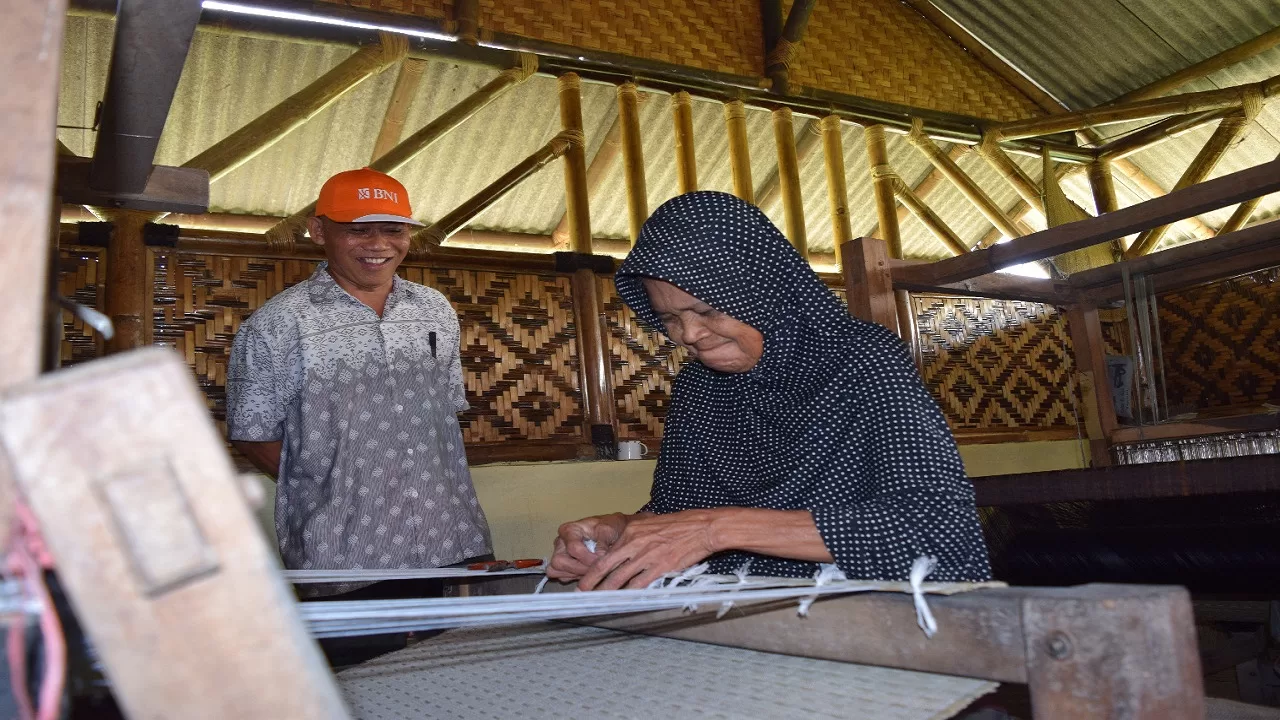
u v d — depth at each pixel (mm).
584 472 3406
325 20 3844
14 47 363
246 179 4605
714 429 1385
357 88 4391
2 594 354
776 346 1235
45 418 331
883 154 5270
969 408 4555
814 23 5234
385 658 1116
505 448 3330
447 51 4164
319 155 4641
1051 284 3035
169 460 340
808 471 1200
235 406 2002
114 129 1358
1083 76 6027
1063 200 5738
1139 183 6336
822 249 6125
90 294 2785
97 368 338
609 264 3645
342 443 1949
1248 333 3809
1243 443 2723
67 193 1686
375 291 2123
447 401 2172
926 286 2715
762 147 5406
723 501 1370
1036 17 5680
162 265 2887
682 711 734
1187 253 2748
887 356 1164
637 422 3646
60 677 350
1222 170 6172
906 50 5605
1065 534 2441
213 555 339
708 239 1178
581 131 4309
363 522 1936
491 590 1352
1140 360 2979
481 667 1007
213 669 340
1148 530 2242
